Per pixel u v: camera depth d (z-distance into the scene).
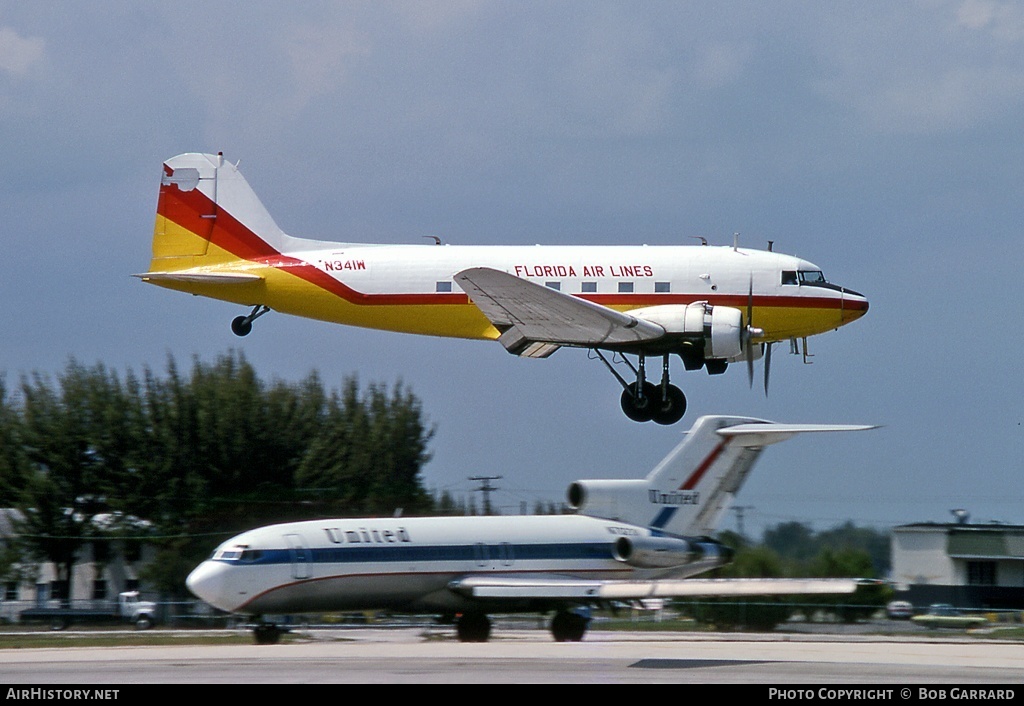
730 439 109.19
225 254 131.88
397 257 124.69
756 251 121.19
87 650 87.12
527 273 121.19
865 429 107.06
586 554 102.88
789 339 121.88
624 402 119.38
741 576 122.06
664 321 115.62
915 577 119.25
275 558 95.50
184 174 133.25
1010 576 117.25
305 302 126.75
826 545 122.00
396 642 100.50
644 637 102.75
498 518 102.06
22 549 167.62
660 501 107.75
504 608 98.62
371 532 98.31
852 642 94.12
